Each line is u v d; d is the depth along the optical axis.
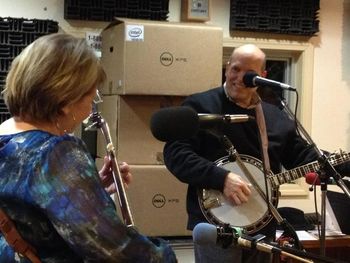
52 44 1.08
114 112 2.78
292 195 3.56
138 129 2.79
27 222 1.05
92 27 3.16
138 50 2.68
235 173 2.09
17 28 2.98
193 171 2.03
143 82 2.69
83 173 1.03
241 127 2.11
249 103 2.15
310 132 3.65
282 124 2.22
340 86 3.71
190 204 2.15
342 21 3.70
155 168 2.76
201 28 2.78
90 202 1.01
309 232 2.84
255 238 1.28
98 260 1.01
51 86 1.05
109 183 1.51
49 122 1.11
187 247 2.86
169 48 2.73
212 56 2.79
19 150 1.05
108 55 2.89
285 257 1.27
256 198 2.08
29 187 1.02
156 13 3.22
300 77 3.66
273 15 3.50
